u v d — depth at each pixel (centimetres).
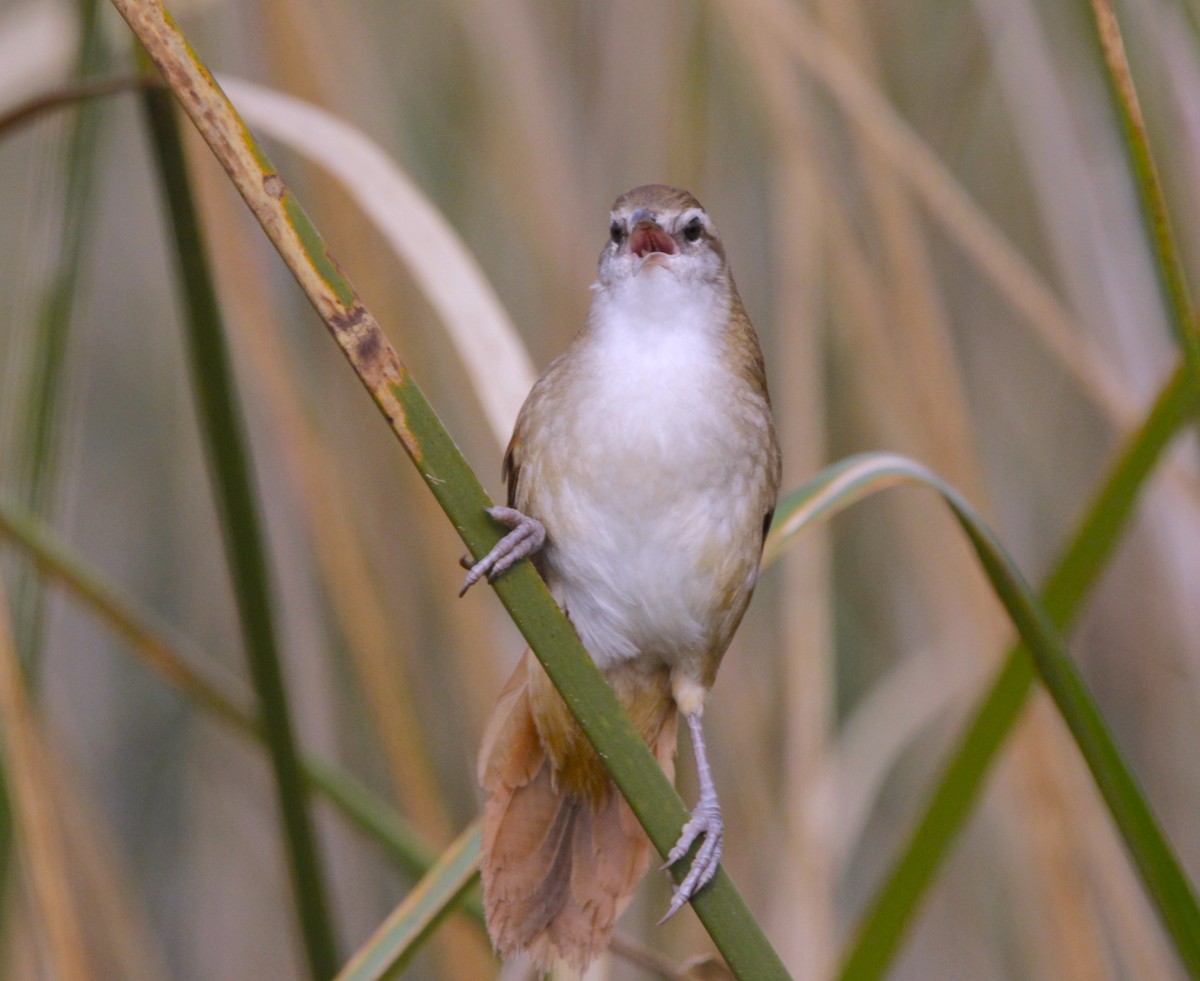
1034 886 451
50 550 445
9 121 440
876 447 454
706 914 436
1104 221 454
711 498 443
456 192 457
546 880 441
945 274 460
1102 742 438
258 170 434
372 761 456
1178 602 453
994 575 439
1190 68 451
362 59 455
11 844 442
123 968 452
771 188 457
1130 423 451
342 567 450
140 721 462
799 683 452
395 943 438
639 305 443
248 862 460
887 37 457
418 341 454
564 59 456
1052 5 456
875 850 461
